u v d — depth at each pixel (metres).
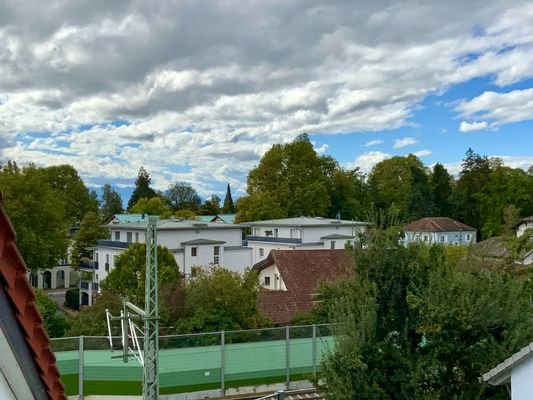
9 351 2.80
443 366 13.88
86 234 61.28
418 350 14.18
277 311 31.48
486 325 13.35
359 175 95.94
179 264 48.53
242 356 20.62
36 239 49.53
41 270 58.09
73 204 74.88
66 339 18.84
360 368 13.29
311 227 55.84
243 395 20.44
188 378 19.88
